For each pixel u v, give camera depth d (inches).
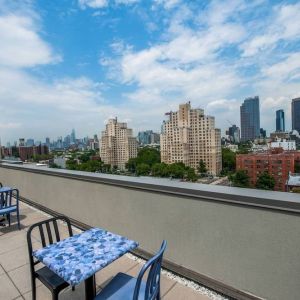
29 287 94.9
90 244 69.4
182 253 95.8
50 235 81.3
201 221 87.7
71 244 69.5
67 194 170.7
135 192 114.2
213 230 84.4
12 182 266.5
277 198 67.4
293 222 65.2
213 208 83.6
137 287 50.1
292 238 65.8
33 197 222.2
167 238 101.1
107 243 70.0
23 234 153.0
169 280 93.8
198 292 86.0
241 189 83.9
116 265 108.3
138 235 115.0
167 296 84.1
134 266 107.3
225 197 78.0
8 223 169.6
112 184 126.7
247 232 75.2
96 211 142.6
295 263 65.8
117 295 61.9
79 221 159.6
